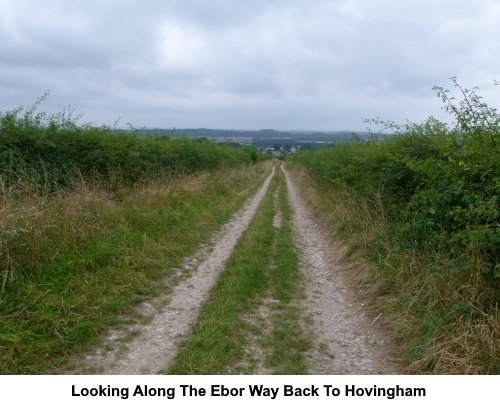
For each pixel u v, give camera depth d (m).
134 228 7.69
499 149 4.78
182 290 5.69
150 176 11.20
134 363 3.86
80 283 5.16
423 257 5.52
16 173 7.21
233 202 13.67
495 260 4.48
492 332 3.63
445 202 5.31
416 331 4.23
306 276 6.58
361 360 4.09
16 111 7.87
